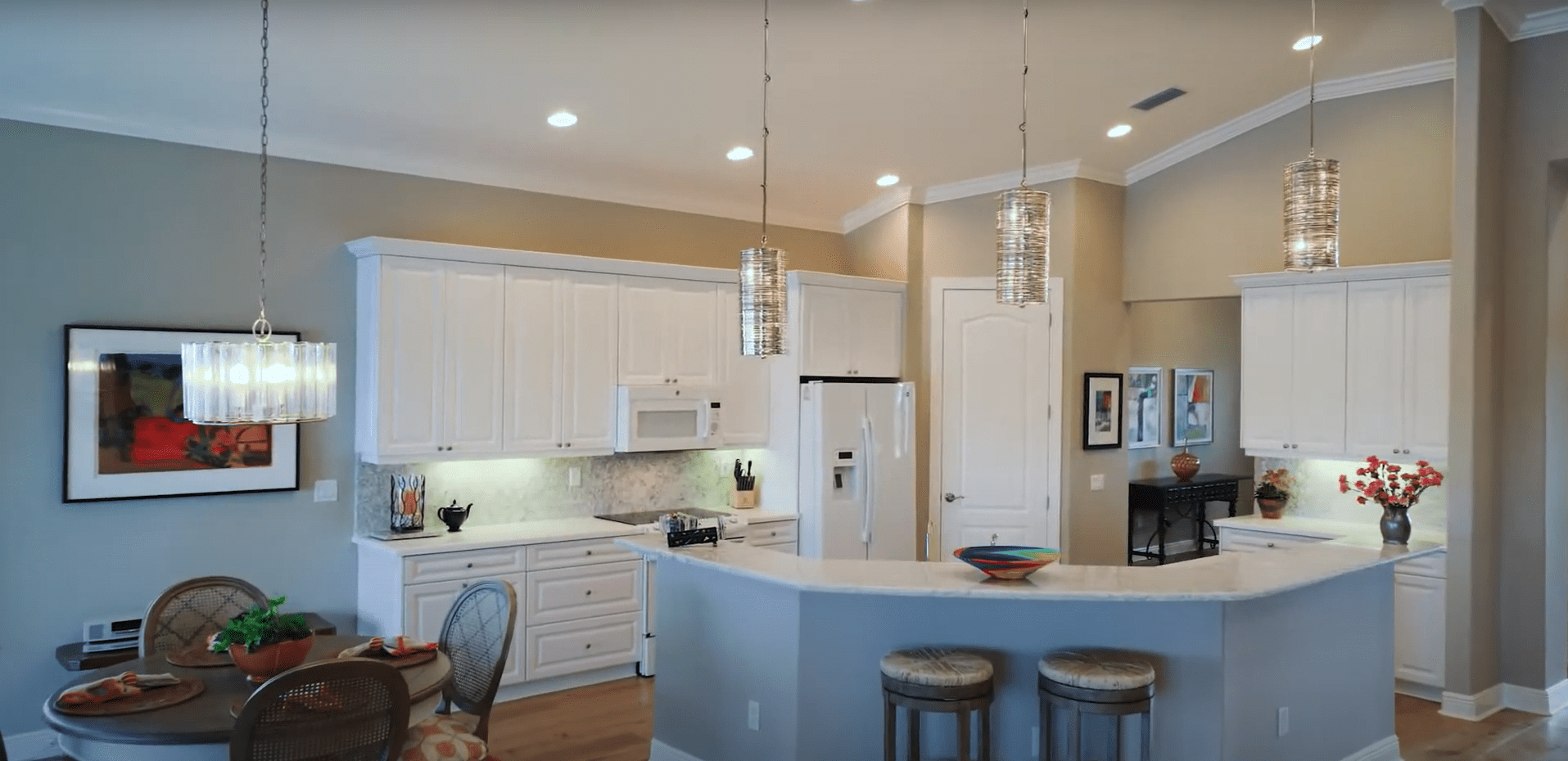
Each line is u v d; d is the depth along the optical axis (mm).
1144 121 6191
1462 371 5102
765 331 3932
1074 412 6805
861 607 3846
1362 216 5977
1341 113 6043
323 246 5160
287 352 3049
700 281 6195
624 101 5043
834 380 6609
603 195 6133
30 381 4418
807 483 6355
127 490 4609
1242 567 3986
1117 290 7078
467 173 5598
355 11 4004
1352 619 4375
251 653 3062
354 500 5270
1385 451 5703
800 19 4434
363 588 5227
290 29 4059
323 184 5160
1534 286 5211
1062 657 3631
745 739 4039
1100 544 6996
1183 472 9266
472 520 5637
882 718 3852
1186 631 3730
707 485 6605
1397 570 5555
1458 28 5070
